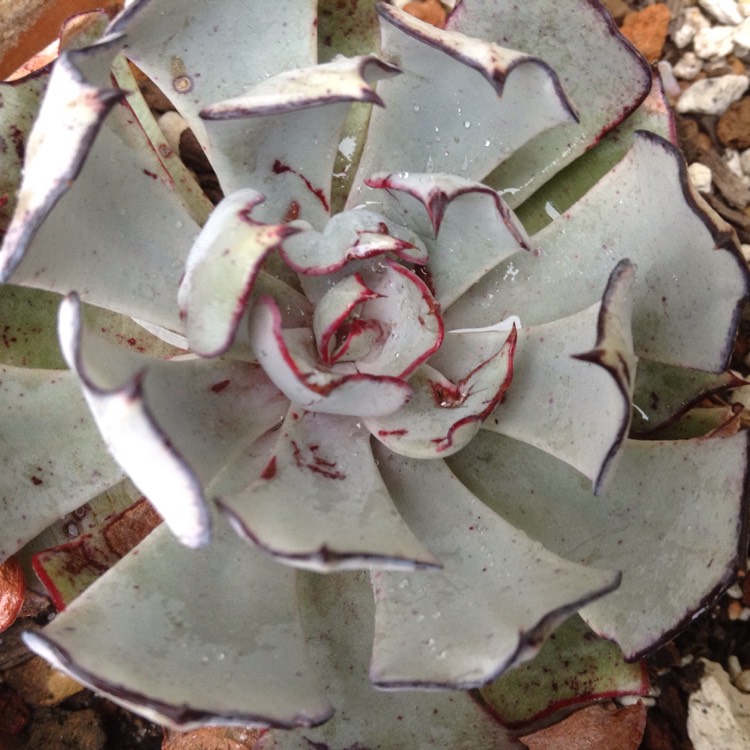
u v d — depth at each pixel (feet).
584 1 0.91
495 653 0.72
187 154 1.22
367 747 0.86
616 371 0.70
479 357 0.91
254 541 0.68
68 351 0.62
